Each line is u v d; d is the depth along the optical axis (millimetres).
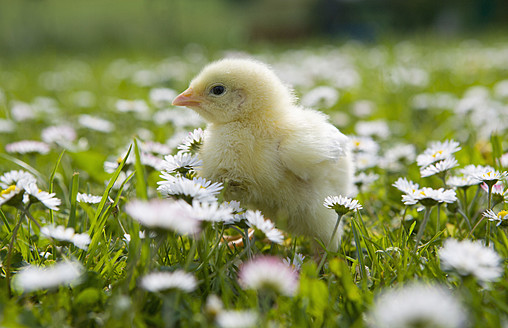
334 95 779
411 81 1031
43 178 630
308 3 3121
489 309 489
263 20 3068
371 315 483
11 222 573
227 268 519
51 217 547
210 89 575
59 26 2520
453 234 556
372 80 1143
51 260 516
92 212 542
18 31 2441
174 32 2283
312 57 1561
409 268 510
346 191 579
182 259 521
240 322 465
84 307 490
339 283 502
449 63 1389
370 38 2301
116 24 2533
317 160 548
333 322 484
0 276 513
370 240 527
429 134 764
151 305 494
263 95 564
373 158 639
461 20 3014
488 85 1100
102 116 884
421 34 2324
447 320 451
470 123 756
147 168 570
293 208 557
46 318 483
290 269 517
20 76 1482
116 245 542
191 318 483
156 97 764
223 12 2967
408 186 549
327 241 557
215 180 560
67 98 1094
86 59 1992
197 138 570
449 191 521
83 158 642
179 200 503
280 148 553
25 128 763
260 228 504
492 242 531
